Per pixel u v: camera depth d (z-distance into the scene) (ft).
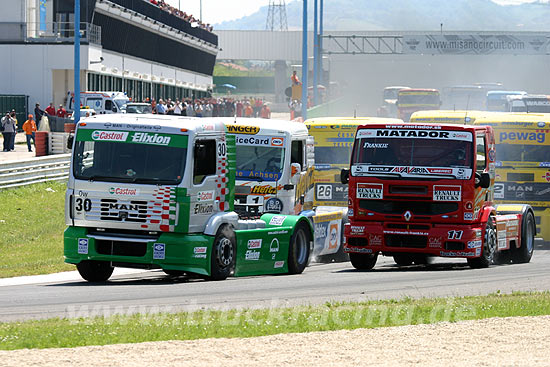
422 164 149.69
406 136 151.02
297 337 80.69
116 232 134.41
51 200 276.21
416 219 150.00
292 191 159.02
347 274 148.66
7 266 171.12
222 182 140.36
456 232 148.56
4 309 102.78
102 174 133.69
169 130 133.28
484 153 154.51
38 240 220.64
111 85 552.41
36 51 508.12
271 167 157.89
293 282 133.80
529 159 204.33
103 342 78.07
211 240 136.15
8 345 76.07
